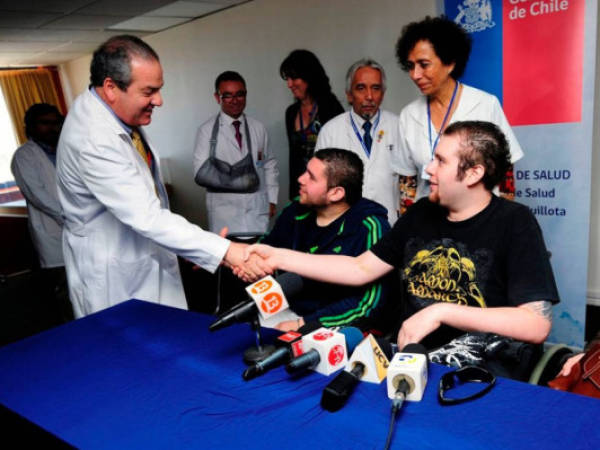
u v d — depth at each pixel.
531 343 1.25
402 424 0.89
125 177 1.72
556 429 0.84
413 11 3.65
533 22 2.58
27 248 5.46
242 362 1.19
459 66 2.08
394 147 2.64
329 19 4.20
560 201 2.68
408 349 1.06
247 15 4.80
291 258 1.64
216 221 3.81
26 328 3.78
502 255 1.32
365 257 1.60
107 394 1.09
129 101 1.68
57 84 7.54
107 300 1.93
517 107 2.72
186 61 5.62
